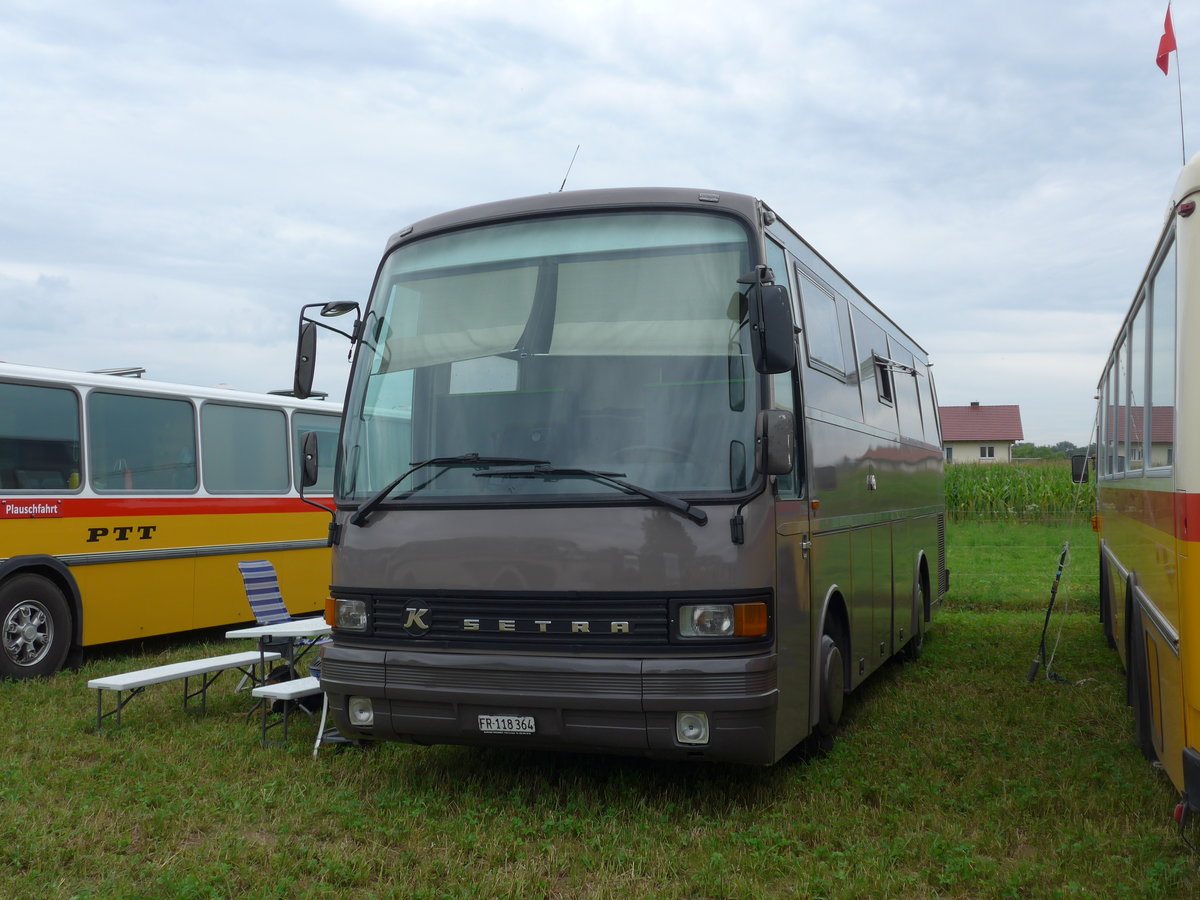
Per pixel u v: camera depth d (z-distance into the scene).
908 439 10.88
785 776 6.65
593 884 4.96
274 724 8.25
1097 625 14.06
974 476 32.41
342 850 5.42
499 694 5.70
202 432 12.84
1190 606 4.65
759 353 5.41
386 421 6.32
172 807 6.10
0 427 10.38
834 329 7.98
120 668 10.97
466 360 6.20
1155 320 5.93
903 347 11.34
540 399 5.97
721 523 5.54
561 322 6.08
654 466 5.69
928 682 9.99
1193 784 4.60
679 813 5.97
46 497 10.67
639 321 5.96
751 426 5.67
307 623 9.09
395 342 6.47
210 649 12.29
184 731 8.03
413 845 5.50
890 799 6.19
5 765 6.95
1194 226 4.79
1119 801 6.11
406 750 7.43
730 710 5.41
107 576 11.31
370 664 6.01
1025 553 24.17
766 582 5.61
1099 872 5.03
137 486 11.86
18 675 10.15
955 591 17.56
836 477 7.42
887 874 5.00
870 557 8.59
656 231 6.13
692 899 4.84
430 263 6.55
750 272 5.93
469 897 4.80
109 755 7.31
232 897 4.86
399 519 6.06
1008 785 6.44
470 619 5.83
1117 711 8.55
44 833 5.60
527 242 6.34
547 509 5.74
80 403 11.20
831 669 6.98
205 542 12.66
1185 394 4.75
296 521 14.24
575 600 5.63
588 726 5.59
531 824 5.76
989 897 4.83
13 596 10.20
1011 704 8.86
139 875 5.11
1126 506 8.15
